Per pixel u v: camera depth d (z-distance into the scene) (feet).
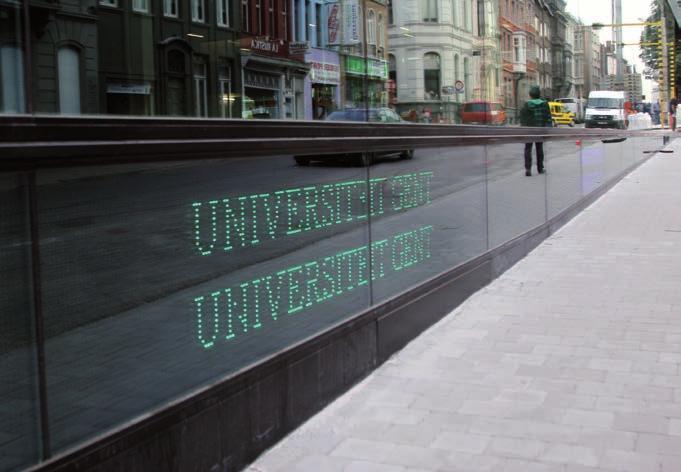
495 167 23.72
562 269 24.75
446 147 19.12
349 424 12.32
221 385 10.24
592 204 42.19
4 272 7.25
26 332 7.49
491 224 23.45
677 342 16.49
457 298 20.08
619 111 52.44
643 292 21.27
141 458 8.84
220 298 10.40
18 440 7.44
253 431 10.97
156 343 9.21
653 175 58.59
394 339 16.03
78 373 8.12
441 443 11.51
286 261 12.03
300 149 12.12
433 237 18.62
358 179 14.58
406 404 13.17
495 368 15.05
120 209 8.60
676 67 97.86
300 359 12.24
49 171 7.63
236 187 10.68
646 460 10.68
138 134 8.64
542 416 12.48
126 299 8.75
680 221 34.63
